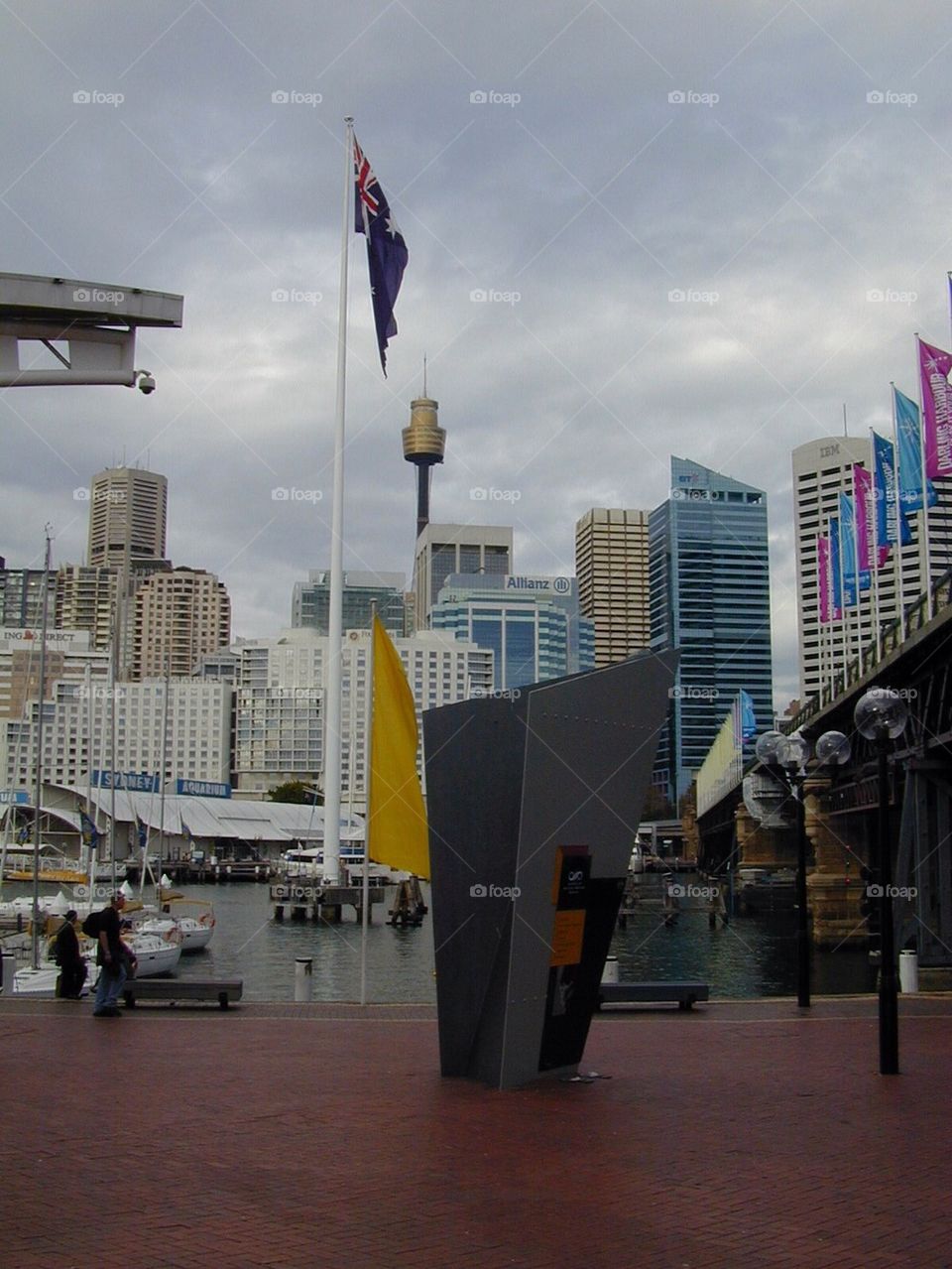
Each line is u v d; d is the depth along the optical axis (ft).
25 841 517.14
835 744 100.17
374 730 109.09
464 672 500.74
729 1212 37.63
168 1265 31.48
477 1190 39.88
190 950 273.95
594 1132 48.98
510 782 59.88
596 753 60.85
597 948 62.64
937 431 171.22
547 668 520.42
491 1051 59.31
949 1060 69.67
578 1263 32.60
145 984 90.27
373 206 271.49
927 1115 52.90
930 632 163.12
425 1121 50.57
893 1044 64.18
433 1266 32.04
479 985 60.44
